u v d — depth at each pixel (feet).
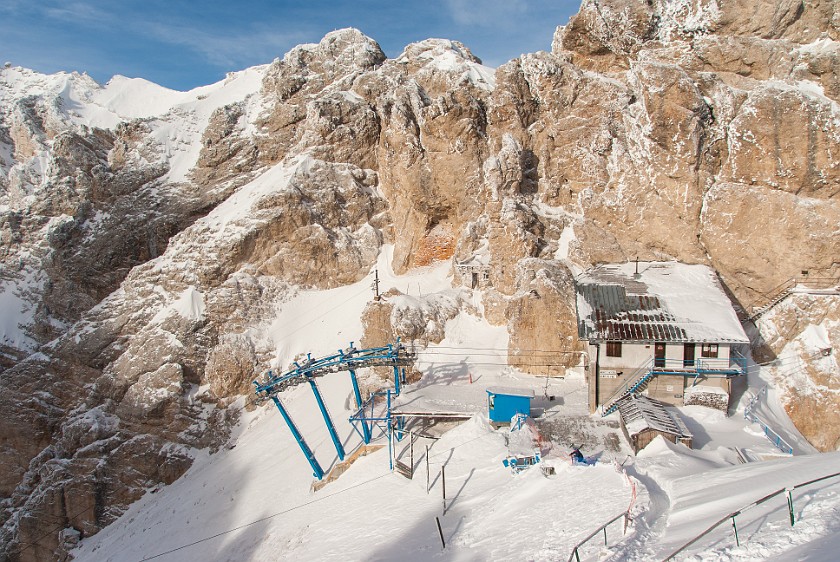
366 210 203.10
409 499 102.47
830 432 124.06
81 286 207.31
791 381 128.88
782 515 57.52
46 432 181.98
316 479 123.34
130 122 233.96
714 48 152.25
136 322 186.91
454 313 164.25
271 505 124.16
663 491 80.69
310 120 210.38
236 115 229.86
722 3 151.12
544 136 176.76
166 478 162.09
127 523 153.79
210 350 177.06
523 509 85.97
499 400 118.21
